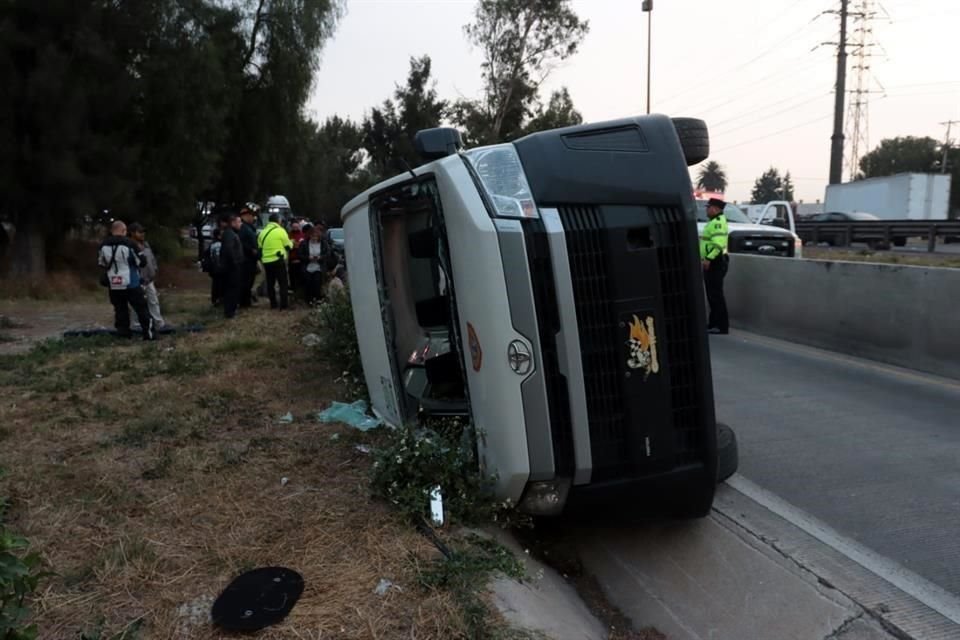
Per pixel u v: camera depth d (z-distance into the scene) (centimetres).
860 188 3462
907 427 640
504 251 360
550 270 361
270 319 1212
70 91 1725
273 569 335
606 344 367
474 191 373
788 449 593
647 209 368
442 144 430
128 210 1955
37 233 1834
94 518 391
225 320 1220
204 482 443
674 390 379
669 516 417
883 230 2594
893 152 9425
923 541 436
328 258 1559
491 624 297
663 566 418
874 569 406
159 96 2027
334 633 287
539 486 377
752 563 416
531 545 421
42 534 370
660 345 371
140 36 1947
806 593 384
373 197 507
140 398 659
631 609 381
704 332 378
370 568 336
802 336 1055
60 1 1705
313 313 1129
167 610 303
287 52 2783
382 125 5894
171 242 2459
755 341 1091
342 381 731
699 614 375
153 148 2114
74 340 1005
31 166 1719
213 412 612
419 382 563
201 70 2112
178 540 365
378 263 522
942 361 822
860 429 639
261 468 469
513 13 4106
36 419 588
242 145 2898
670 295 373
